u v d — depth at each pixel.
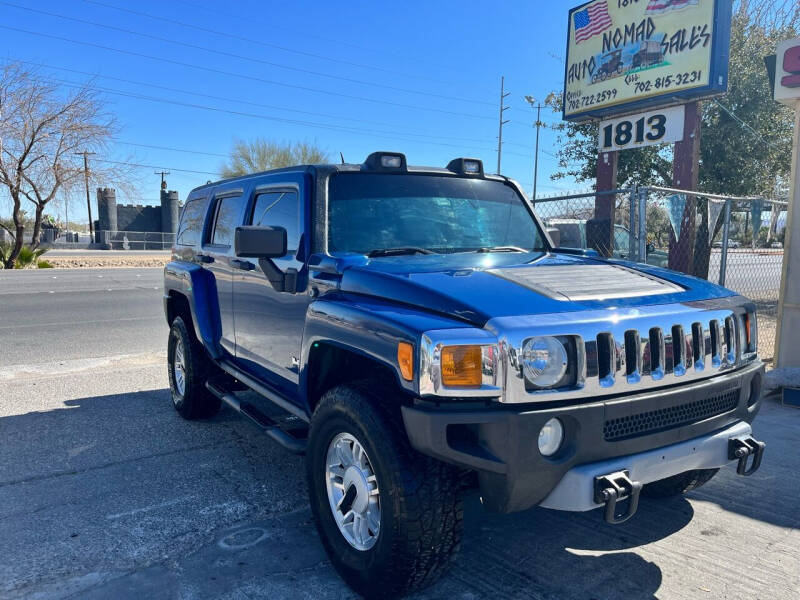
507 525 3.53
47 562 3.07
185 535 3.36
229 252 4.55
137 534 3.36
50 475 4.16
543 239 4.28
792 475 4.25
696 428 2.81
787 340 6.45
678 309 2.80
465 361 2.39
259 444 4.79
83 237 54.19
